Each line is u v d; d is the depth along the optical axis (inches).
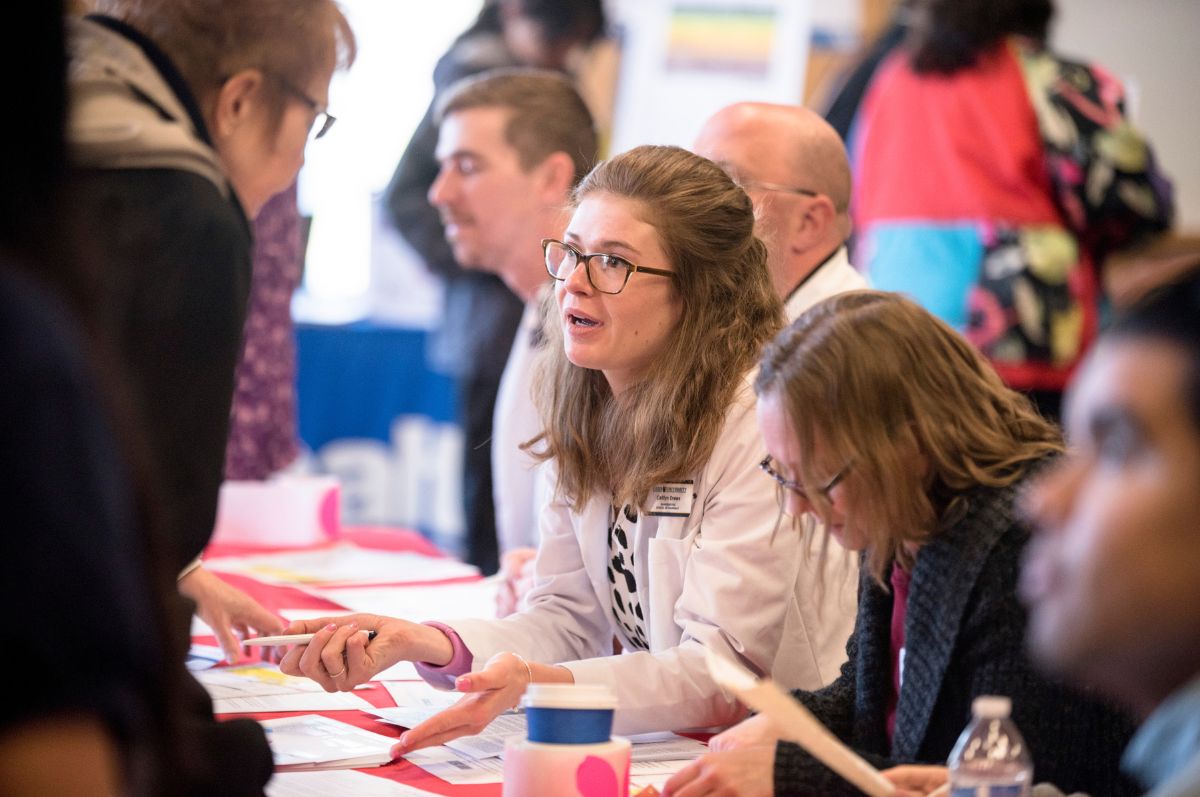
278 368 221.6
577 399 129.5
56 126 50.4
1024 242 230.8
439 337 284.4
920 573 93.8
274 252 217.2
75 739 45.3
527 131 216.7
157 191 82.8
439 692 124.8
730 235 123.0
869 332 92.2
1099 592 51.9
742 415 120.3
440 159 225.0
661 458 122.3
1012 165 230.8
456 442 331.6
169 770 51.1
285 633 115.2
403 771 98.7
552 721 86.8
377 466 331.9
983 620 89.5
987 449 92.8
